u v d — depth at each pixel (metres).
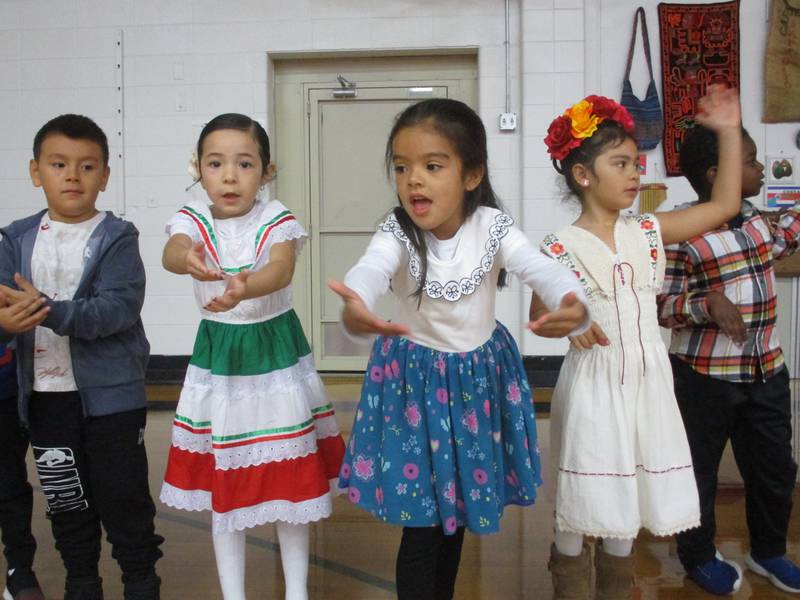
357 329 1.24
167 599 1.93
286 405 1.70
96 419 1.72
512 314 4.91
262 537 2.39
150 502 1.80
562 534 1.71
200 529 2.44
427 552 1.54
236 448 1.66
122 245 1.77
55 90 5.03
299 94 5.14
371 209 5.17
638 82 4.78
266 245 1.72
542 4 4.74
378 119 5.13
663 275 1.71
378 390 1.56
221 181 1.69
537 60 4.78
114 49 4.97
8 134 5.07
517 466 1.55
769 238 1.94
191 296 5.05
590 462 1.60
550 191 4.81
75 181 1.73
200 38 4.95
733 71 4.76
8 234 1.79
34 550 1.92
